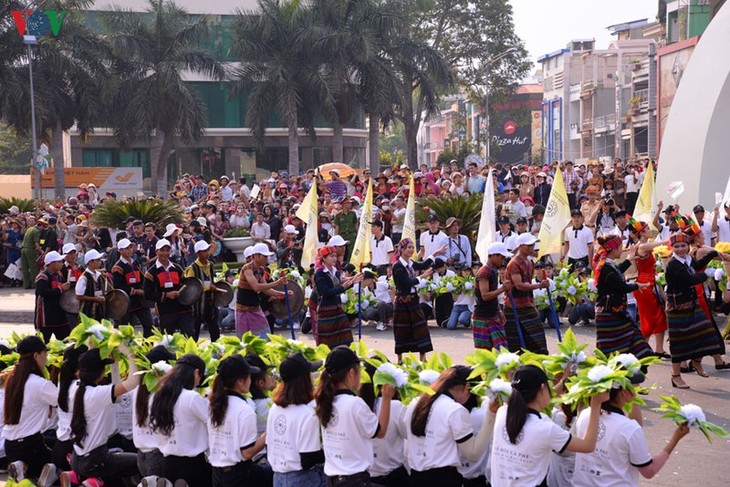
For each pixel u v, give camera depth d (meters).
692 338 11.62
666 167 23.78
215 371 8.03
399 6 43.94
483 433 6.85
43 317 14.56
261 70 42.62
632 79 69.00
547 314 16.53
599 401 6.26
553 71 89.94
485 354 7.11
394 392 7.02
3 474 9.23
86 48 42.72
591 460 6.39
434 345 15.07
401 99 43.88
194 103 43.22
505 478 6.24
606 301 11.00
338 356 6.80
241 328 12.82
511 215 22.20
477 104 65.06
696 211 17.33
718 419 10.27
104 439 8.14
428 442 6.93
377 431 6.86
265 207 25.17
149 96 42.72
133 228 20.23
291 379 7.05
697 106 22.91
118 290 14.55
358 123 57.34
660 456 6.43
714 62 22.83
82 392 8.09
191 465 7.50
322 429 6.85
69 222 26.03
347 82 43.28
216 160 54.72
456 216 21.77
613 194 26.20
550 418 6.96
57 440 8.53
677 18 58.94
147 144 54.28
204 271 14.41
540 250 14.82
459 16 60.31
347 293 16.89
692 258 11.99
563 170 28.98
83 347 8.41
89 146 54.12
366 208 16.41
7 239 26.38
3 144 70.56
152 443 7.69
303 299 14.71
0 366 9.55
